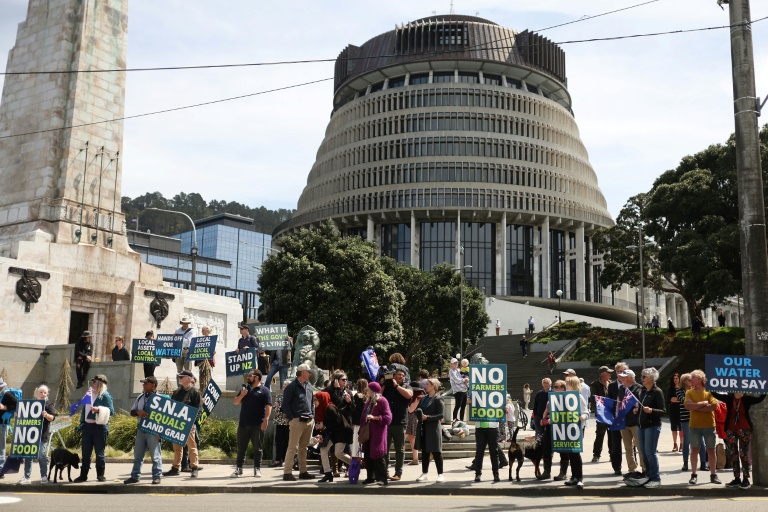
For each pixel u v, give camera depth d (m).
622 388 15.17
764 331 13.42
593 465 18.08
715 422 13.92
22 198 35.19
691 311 57.03
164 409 14.07
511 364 62.03
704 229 52.94
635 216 67.25
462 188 102.56
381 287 51.97
